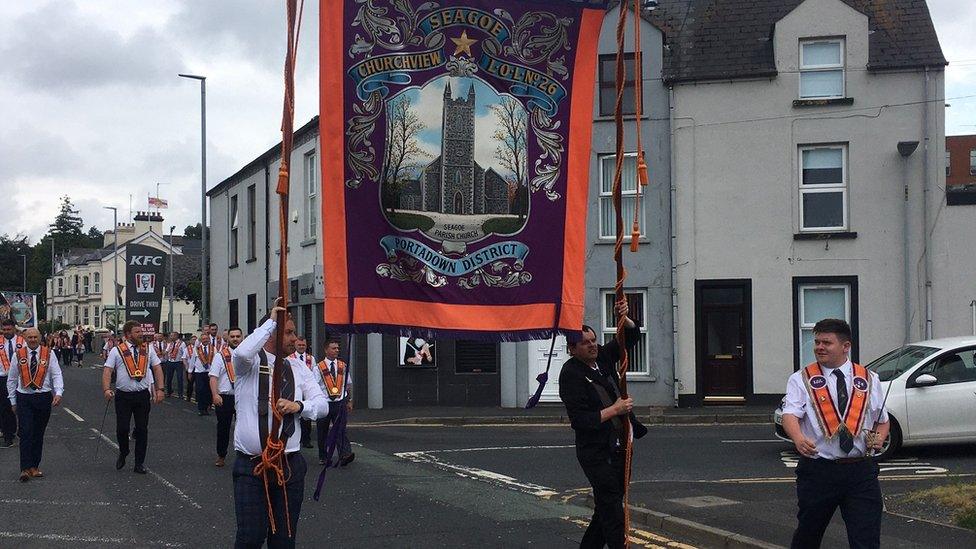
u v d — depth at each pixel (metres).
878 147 20.97
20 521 9.02
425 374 22.31
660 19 23.19
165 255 29.38
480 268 5.90
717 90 21.62
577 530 8.62
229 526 8.80
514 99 5.97
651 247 21.78
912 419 12.58
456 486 11.12
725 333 21.69
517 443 15.61
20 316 50.50
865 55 21.05
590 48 6.12
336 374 12.86
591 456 6.16
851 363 5.77
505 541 8.17
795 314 21.16
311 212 25.25
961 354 12.92
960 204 20.64
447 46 5.84
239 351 5.59
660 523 8.70
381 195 5.72
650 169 21.84
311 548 7.91
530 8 5.99
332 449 5.63
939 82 20.84
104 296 78.06
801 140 21.27
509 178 5.95
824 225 21.27
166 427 18.61
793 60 21.38
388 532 8.55
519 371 22.12
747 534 7.98
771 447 14.42
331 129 5.65
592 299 22.03
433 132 5.81
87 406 24.14
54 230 115.69
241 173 31.75
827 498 5.59
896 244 20.83
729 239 21.47
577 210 6.10
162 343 27.19
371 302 5.69
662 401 21.58
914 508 8.85
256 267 30.25
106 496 10.41
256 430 5.64
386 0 5.71
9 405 15.28
